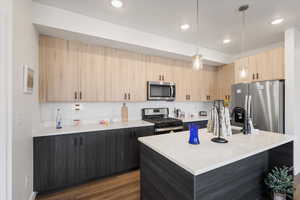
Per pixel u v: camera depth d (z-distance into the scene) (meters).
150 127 2.75
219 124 1.60
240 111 2.14
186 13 2.03
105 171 2.34
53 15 1.90
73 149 2.11
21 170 1.48
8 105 1.23
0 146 1.21
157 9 1.94
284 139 1.62
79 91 2.36
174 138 1.69
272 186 1.63
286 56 2.49
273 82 2.53
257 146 1.39
